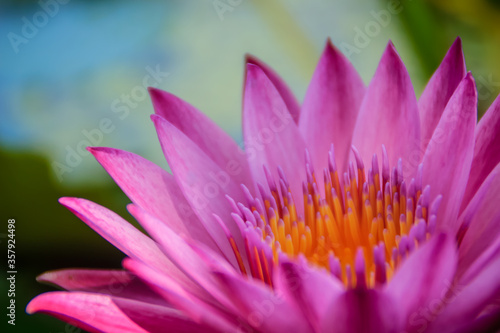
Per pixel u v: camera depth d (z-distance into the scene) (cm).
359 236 29
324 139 30
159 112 30
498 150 29
